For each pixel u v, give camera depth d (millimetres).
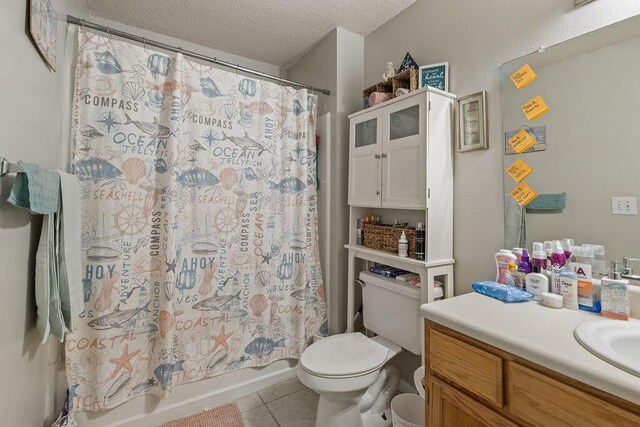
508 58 1311
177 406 1628
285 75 2643
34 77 994
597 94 1039
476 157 1434
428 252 1436
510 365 756
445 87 1543
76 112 1413
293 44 2260
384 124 1676
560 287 1024
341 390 1283
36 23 956
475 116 1430
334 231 2084
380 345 1563
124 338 1492
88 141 1439
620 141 986
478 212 1422
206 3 1796
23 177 840
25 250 947
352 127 1929
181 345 1631
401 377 1801
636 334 807
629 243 963
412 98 1502
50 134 1192
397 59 1892
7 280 832
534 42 1224
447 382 927
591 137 1053
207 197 1713
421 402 1447
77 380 1401
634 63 959
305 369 1348
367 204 1798
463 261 1486
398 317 1573
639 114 947
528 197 1226
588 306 963
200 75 1701
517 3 1281
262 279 1870
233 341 1785
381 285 1672
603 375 593
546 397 685
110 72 1481
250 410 1685
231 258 1781
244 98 1833
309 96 2062
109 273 1459
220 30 2076
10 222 848
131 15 1903
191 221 1676
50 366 1328
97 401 1418
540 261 1117
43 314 973
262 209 1877
